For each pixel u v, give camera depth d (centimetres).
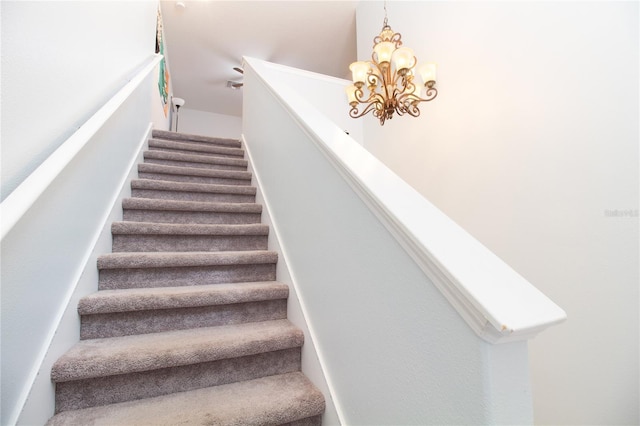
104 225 155
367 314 86
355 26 430
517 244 185
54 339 99
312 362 119
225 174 261
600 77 148
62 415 95
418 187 268
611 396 145
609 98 145
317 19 419
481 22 213
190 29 436
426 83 197
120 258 144
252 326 138
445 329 58
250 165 283
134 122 226
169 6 396
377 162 93
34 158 93
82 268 125
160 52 385
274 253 172
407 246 67
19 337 80
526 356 53
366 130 360
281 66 351
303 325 131
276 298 148
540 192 173
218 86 593
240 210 215
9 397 76
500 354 50
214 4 394
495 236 198
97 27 148
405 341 70
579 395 156
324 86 370
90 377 99
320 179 122
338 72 545
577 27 157
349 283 96
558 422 164
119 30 185
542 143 173
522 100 184
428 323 63
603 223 147
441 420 59
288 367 127
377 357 81
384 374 77
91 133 116
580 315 156
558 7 166
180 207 200
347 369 96
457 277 52
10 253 76
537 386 174
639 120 135
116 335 124
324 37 453
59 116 110
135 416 95
